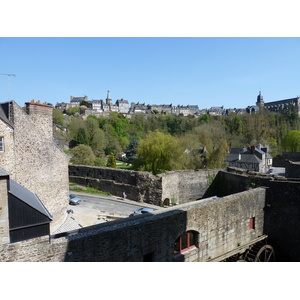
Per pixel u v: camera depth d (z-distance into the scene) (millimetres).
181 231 9961
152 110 148875
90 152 43281
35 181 13758
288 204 13711
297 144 59344
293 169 23203
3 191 6664
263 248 13016
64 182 16469
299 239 13312
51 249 7000
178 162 34281
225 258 11812
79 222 16594
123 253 8289
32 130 13578
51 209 15086
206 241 11031
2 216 6645
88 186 27188
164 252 9430
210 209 11141
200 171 23969
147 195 23000
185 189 24047
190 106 165500
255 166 49344
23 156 12891
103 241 7832
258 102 142750
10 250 6516
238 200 12656
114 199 23719
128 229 8391
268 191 14461
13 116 12328
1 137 11648
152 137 35625
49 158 14961
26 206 7184
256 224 13945
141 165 35625
